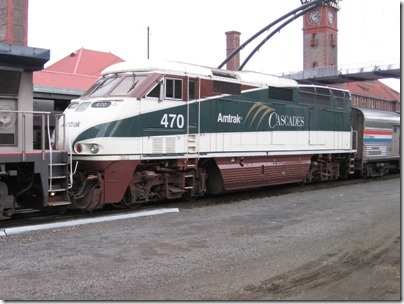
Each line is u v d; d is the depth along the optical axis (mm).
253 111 14516
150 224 9547
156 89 11688
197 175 13336
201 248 7582
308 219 10281
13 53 9305
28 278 5953
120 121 10898
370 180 21359
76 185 10961
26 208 10430
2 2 24188
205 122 12984
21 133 9734
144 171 11797
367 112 21938
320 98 17766
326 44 79438
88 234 8508
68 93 19562
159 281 5961
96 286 5711
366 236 8664
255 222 9875
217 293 5594
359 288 5887
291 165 16250
